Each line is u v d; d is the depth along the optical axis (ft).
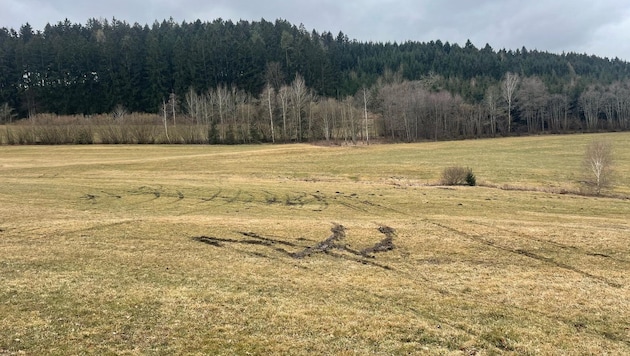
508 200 137.18
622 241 79.00
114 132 375.25
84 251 65.62
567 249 74.33
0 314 40.93
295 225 89.86
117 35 615.16
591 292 54.34
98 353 34.32
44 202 114.93
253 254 68.23
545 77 603.67
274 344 37.22
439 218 102.68
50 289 48.34
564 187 173.78
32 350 34.35
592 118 495.00
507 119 483.92
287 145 352.28
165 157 274.57
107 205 115.34
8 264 57.41
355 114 422.41
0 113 424.05
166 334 38.27
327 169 223.51
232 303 46.47
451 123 449.06
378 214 111.24
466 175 178.50
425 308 47.50
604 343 40.50
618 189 168.66
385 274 59.67
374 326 41.93
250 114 417.28
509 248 74.79
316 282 55.06
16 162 247.50
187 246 71.26
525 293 53.52
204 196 136.46
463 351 37.63
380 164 238.07
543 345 39.40
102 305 44.27
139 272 56.39
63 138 358.02
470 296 52.11
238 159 260.01
